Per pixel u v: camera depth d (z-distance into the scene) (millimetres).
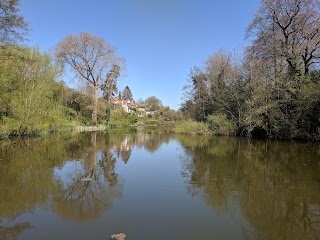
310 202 8312
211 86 39844
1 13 19453
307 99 22766
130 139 28078
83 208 7637
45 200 8320
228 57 38562
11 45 22281
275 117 26328
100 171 12289
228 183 10367
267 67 27266
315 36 25422
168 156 16703
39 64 28156
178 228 6434
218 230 6367
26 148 19219
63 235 5973
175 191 9305
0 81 21984
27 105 26172
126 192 9172
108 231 6199
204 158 15961
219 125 33188
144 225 6559
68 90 50469
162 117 97125
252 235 6145
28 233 6066
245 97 29562
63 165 13500
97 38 45094
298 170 12688
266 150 19297
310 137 23844
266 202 8289
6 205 7844
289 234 6219
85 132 38031
